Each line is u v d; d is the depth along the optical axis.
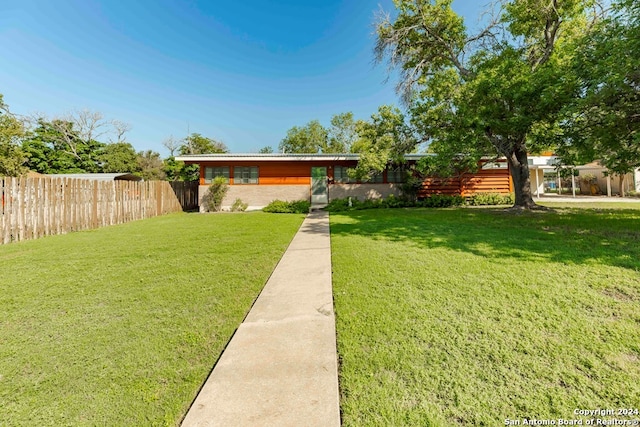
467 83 9.23
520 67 8.18
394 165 15.49
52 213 7.60
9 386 1.75
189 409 1.54
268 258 4.86
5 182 6.48
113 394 1.67
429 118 10.64
